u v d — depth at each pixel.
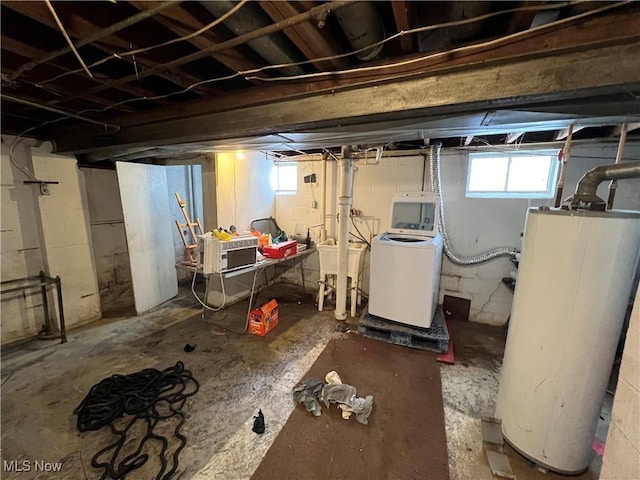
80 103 1.87
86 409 1.80
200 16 1.03
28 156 2.60
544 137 2.72
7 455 1.52
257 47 1.11
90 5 1.03
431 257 2.59
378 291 2.87
